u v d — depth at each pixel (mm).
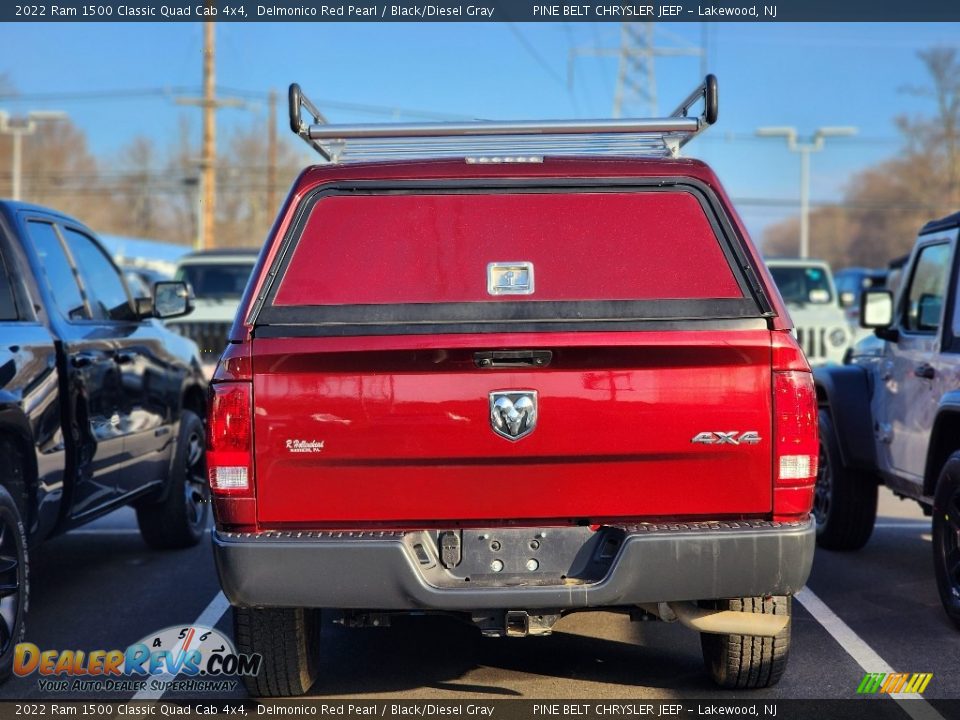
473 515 4020
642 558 3924
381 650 5492
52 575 7113
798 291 16172
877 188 84625
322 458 3982
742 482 4027
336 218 4188
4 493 4930
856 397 7332
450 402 3977
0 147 77438
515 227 4184
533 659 5312
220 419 3984
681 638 5645
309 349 3934
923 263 6754
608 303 4082
